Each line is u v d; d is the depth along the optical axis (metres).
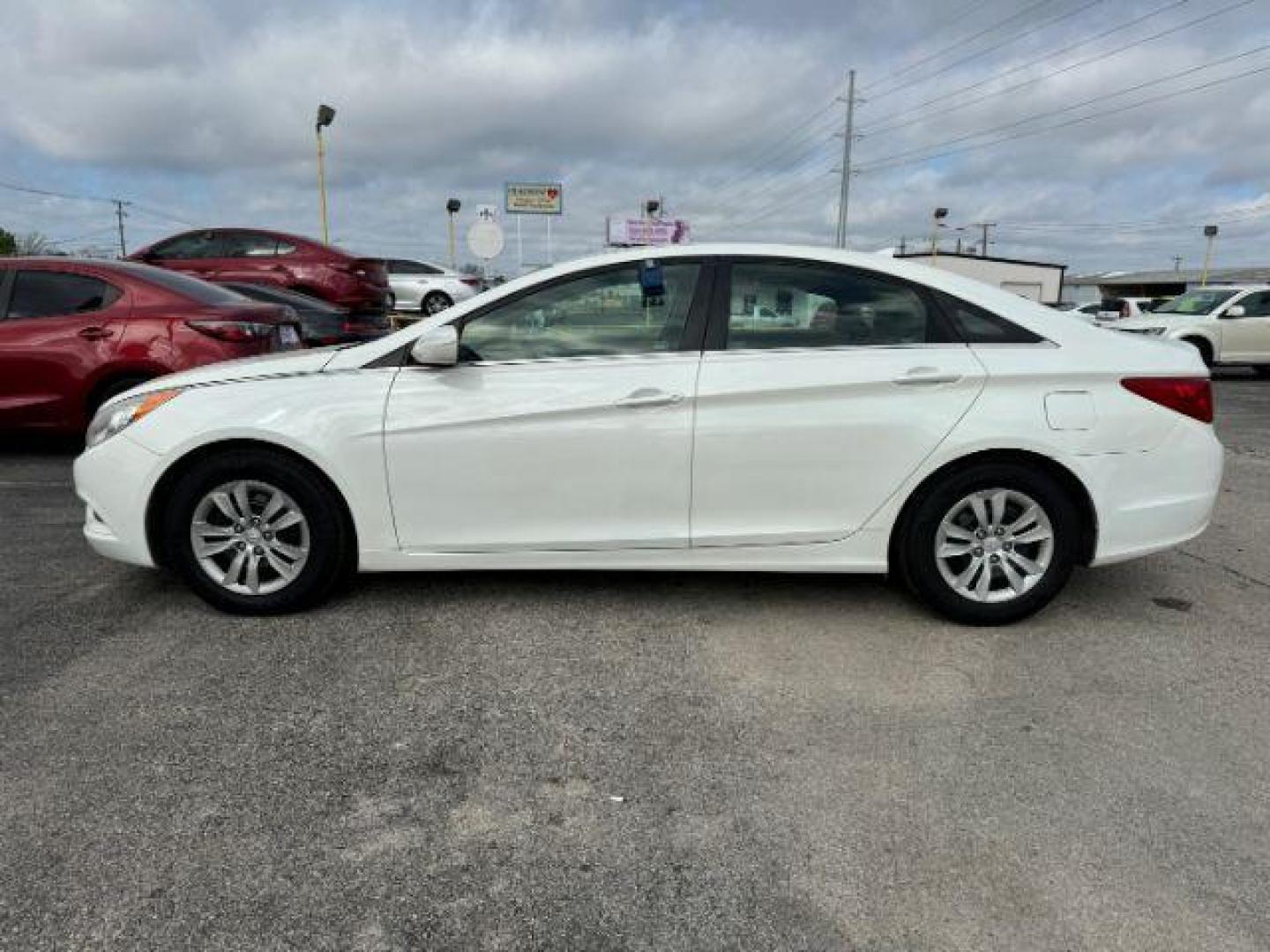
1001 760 2.79
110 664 3.40
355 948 2.02
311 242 12.75
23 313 6.55
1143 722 3.03
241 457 3.70
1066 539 3.71
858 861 2.32
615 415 3.64
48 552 4.77
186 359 6.46
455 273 19.94
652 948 2.04
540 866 2.30
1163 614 3.97
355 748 2.84
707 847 2.38
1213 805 2.56
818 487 3.68
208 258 12.69
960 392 3.63
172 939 2.04
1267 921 2.11
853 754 2.83
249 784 2.64
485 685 3.27
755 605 4.04
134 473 3.73
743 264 3.78
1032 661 3.49
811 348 3.70
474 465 3.69
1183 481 3.73
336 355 3.82
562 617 3.88
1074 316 3.86
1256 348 15.63
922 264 3.87
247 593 3.83
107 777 2.66
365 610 3.94
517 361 3.72
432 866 2.30
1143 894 2.20
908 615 3.93
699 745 2.88
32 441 8.02
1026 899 2.19
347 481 3.70
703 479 3.68
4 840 2.37
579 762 2.78
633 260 3.79
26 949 2.00
